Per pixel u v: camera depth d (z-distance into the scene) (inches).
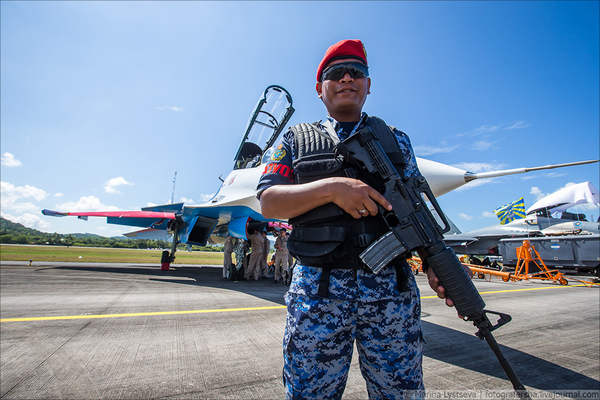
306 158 49.9
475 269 468.8
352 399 88.7
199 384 94.1
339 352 43.7
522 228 718.5
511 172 154.6
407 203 47.4
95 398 84.5
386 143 53.3
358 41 57.9
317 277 45.8
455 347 133.3
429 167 185.2
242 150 416.8
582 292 319.9
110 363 108.5
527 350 131.6
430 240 46.5
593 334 158.1
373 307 44.5
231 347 127.0
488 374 104.8
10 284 279.0
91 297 230.8
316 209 46.9
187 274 466.6
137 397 85.5
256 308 203.9
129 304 209.5
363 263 45.4
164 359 113.2
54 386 90.9
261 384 94.8
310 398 42.2
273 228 510.3
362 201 40.8
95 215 495.5
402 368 43.9
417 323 47.3
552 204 729.6
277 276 383.2
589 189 674.2
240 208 349.1
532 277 419.5
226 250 423.8
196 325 158.9
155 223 519.5
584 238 456.1
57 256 915.4
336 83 56.6
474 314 44.1
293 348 44.4
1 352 116.2
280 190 46.5
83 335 138.5
